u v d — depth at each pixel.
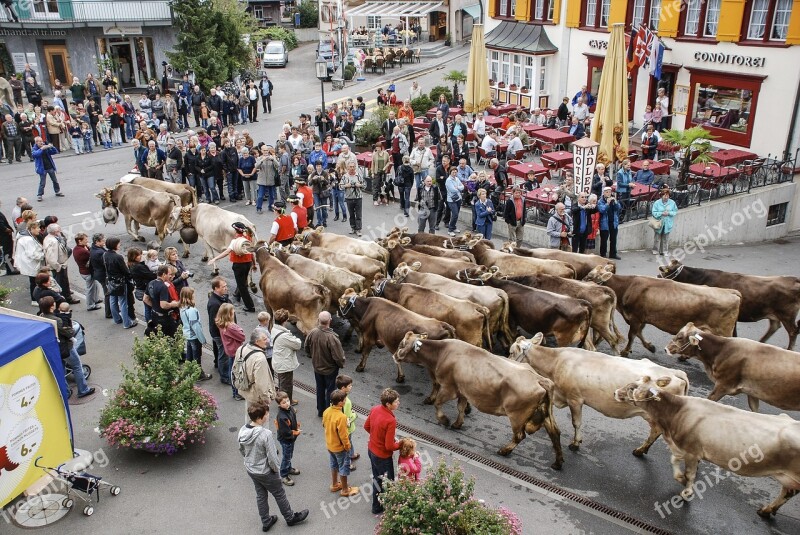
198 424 9.77
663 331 12.79
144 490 9.24
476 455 9.93
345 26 44.12
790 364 9.80
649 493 9.15
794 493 8.38
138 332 13.46
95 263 13.62
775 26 21.45
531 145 24.42
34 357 8.57
